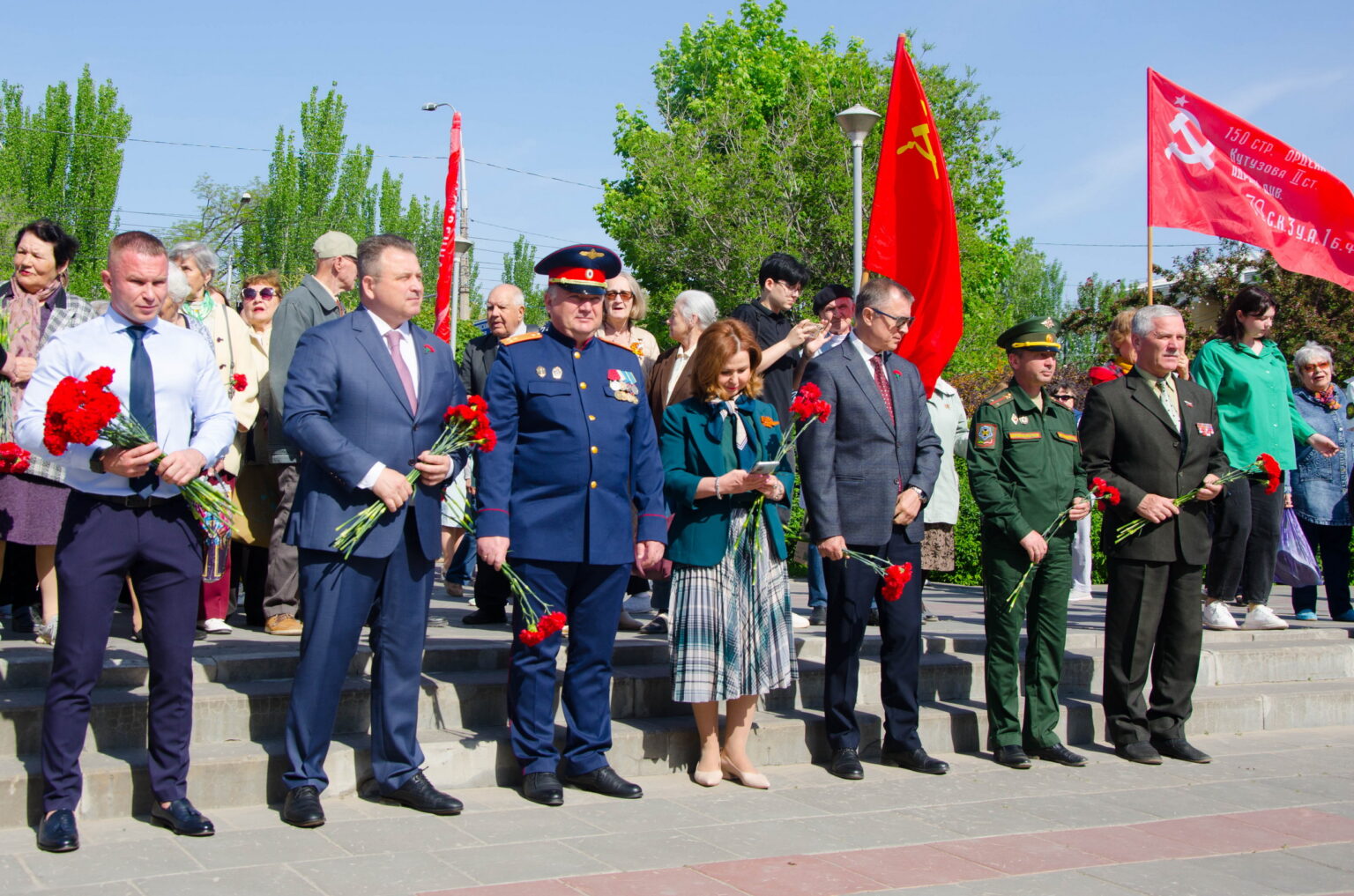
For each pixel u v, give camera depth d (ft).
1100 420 19.31
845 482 17.20
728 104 92.63
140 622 18.33
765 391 21.30
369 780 15.38
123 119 126.21
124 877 11.91
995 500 18.34
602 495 15.65
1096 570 36.86
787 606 16.69
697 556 16.30
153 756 13.46
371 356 14.57
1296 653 23.47
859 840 14.25
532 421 15.71
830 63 101.55
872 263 25.90
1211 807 16.34
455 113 47.70
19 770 13.58
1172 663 19.42
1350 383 28.86
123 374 13.43
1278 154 28.43
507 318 22.94
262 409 20.10
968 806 16.01
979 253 90.68
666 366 20.62
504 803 15.30
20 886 11.54
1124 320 25.39
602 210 97.86
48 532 16.88
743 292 82.17
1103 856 13.92
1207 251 61.98
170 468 12.84
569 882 12.29
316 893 11.67
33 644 17.47
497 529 15.34
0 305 17.69
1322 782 17.88
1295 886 13.04
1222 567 24.89
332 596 14.15
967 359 81.05
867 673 20.18
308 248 137.28
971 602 31.19
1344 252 28.60
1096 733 20.57
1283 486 25.61
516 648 15.69
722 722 18.45
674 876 12.64
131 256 13.42
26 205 117.60
